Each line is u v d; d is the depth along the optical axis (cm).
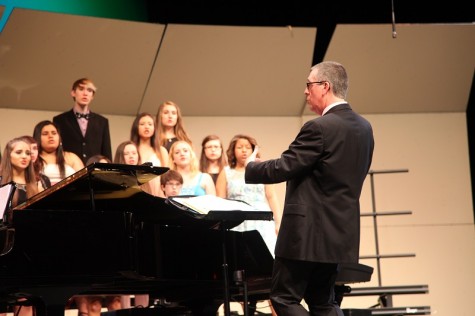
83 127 1070
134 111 1276
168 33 1188
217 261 680
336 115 594
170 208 667
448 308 1283
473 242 1311
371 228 1299
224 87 1280
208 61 1239
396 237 1302
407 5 1342
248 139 976
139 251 626
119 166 579
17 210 573
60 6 1200
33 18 1109
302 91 1305
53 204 646
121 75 1221
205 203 611
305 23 1335
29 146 867
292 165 576
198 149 1299
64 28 1133
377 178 1320
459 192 1328
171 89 1265
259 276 702
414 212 1312
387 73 1286
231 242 691
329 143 579
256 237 704
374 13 1344
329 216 576
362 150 590
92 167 573
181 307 747
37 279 579
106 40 1170
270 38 1223
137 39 1185
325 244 572
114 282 664
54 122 1059
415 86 1309
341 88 611
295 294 583
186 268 657
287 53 1249
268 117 1338
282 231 586
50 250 579
